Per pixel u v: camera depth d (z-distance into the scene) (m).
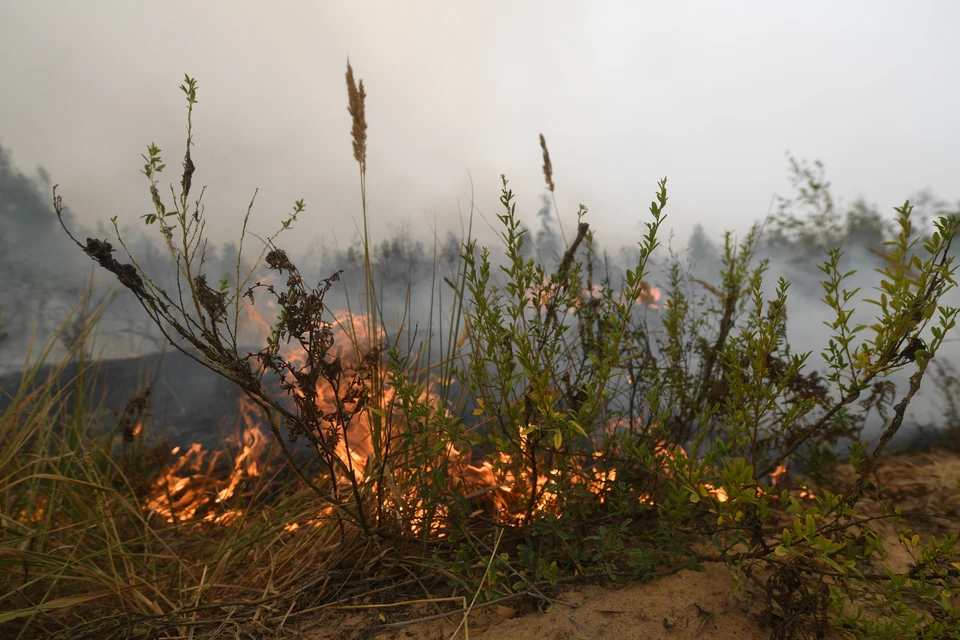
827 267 1.63
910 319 1.50
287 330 1.69
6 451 2.39
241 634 1.72
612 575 1.75
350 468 1.82
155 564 2.27
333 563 2.00
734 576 1.60
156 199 1.62
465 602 1.71
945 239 1.44
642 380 2.45
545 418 1.77
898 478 2.83
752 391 1.74
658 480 2.10
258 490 2.46
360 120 2.79
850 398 1.65
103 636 1.75
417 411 1.80
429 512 2.01
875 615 1.65
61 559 1.94
